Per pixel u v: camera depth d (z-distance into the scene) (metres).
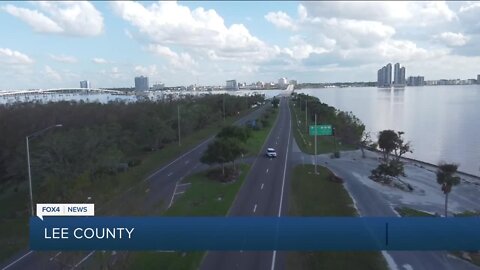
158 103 95.31
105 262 20.11
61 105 74.62
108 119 63.84
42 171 36.16
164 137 65.75
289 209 34.41
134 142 60.66
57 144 38.66
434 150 79.94
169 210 33.44
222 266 23.25
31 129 49.22
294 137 81.50
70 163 38.81
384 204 37.34
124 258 20.98
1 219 33.59
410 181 48.12
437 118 133.00
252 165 53.69
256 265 23.42
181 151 64.62
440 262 24.42
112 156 42.78
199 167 52.34
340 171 51.41
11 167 40.53
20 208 36.25
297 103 180.50
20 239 28.88
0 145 44.22
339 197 38.91
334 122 82.69
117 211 23.83
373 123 124.56
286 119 121.50
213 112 106.12
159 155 61.00
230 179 45.12
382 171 46.72
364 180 46.75
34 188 36.31
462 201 39.66
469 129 106.69
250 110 160.25
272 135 84.88
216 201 36.53
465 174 53.19
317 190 41.16
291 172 49.34
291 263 23.72
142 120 63.84
